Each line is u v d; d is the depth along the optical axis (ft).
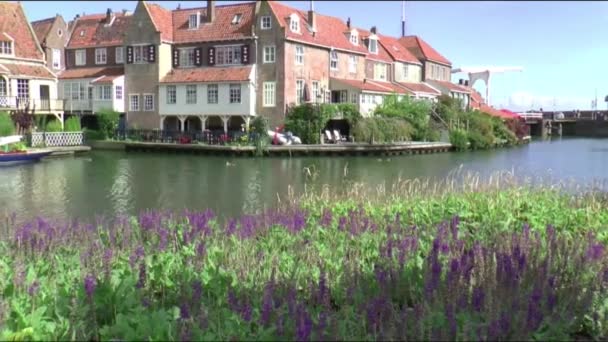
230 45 161.48
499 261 22.08
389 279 22.02
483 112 209.97
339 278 22.88
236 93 156.35
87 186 82.99
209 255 27.22
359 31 200.34
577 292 20.67
